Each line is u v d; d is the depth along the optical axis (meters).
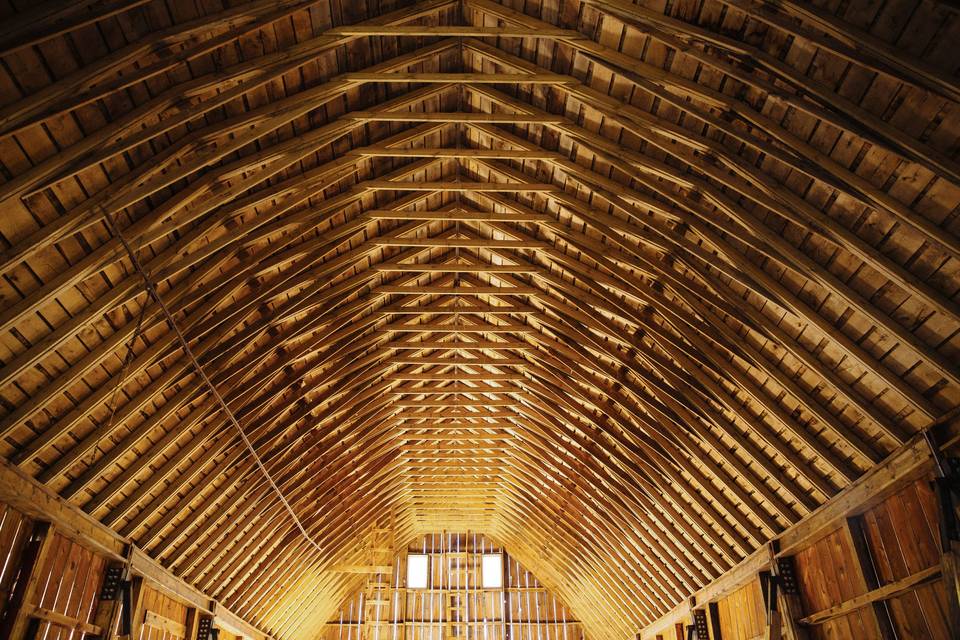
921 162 6.26
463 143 10.83
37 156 6.59
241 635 17.48
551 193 10.32
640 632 19.66
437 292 12.81
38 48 5.98
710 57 7.21
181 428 10.75
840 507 9.56
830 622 10.41
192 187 8.25
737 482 11.82
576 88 8.55
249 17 7.13
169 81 7.25
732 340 9.70
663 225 9.50
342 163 9.53
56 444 8.72
